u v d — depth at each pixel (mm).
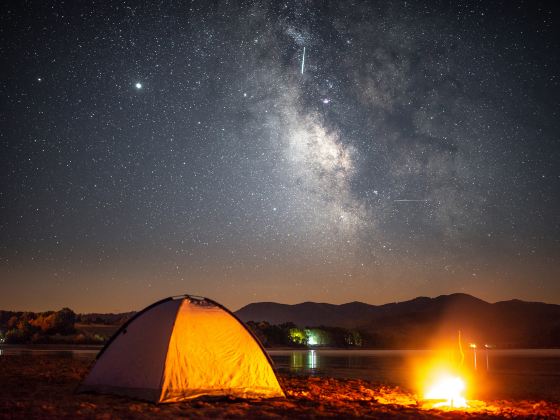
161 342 14484
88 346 74375
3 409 11719
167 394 13633
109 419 11109
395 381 27438
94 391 14797
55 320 91688
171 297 15773
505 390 23391
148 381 13961
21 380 18438
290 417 12336
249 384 15156
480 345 190625
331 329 137125
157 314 15289
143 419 11266
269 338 117875
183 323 14883
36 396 14188
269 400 15023
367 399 17312
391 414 13555
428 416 13492
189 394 13961
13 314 105188
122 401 13594
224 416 11992
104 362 15172
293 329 122938
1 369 22906
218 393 14461
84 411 11766
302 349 108312
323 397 16734
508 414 14523
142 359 14453
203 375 14438
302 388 19156
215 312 15688
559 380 29719
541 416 14344
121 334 15492
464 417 13547
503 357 74250
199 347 14781
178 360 14289
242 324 15859
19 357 33875
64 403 12938
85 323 116938
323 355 72562
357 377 29969
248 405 13773
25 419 10727
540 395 21391
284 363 46062
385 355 78688
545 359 65188
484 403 17359
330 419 12359
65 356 40781
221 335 15328
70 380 18828
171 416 11711
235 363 15164
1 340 83750
